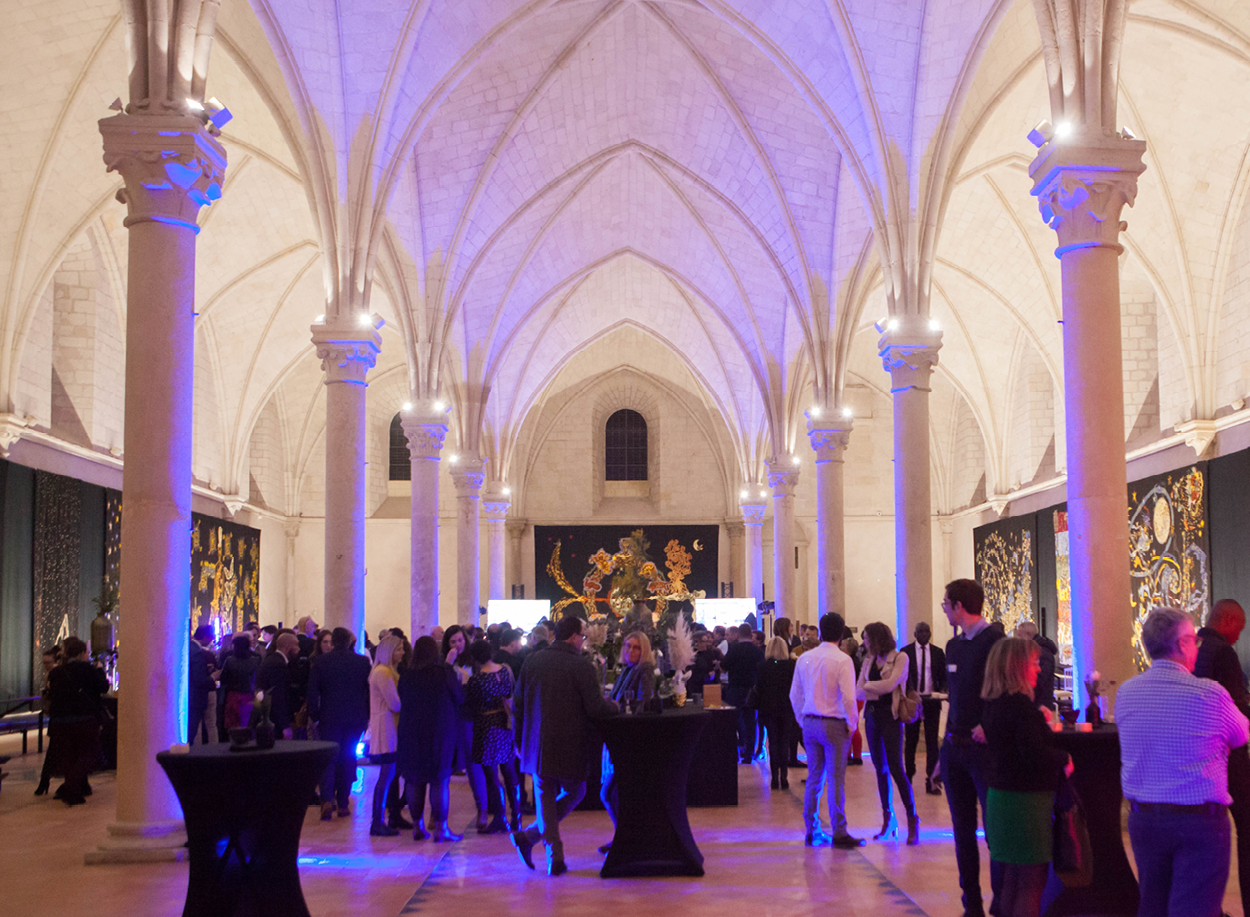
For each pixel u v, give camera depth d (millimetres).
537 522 34062
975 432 32000
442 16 13758
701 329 28391
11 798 11227
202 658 11688
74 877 7508
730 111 17859
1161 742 4566
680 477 34375
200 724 11688
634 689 8617
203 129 8539
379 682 9266
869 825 9430
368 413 32875
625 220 23859
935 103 13852
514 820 8688
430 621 19203
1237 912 6500
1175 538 20109
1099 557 9203
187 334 8625
